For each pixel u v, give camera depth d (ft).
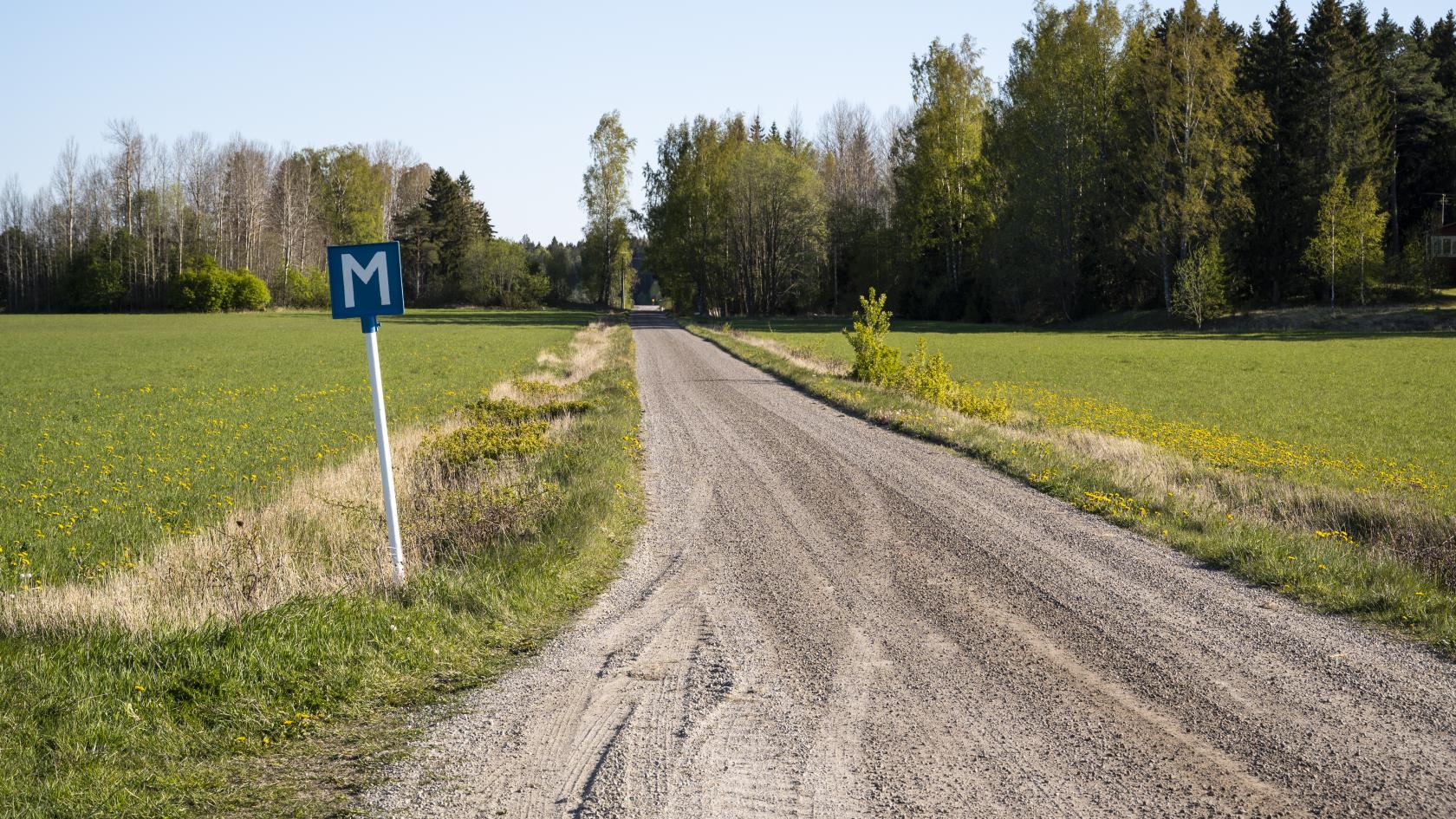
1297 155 231.30
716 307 324.60
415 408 79.97
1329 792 14.55
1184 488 42.22
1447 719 17.30
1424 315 201.67
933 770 15.42
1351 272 216.74
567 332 217.97
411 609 22.93
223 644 19.83
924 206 258.57
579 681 19.75
